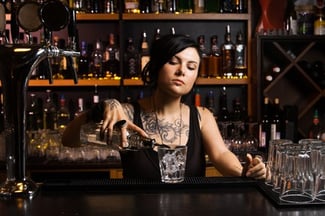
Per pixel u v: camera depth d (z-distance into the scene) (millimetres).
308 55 3273
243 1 3086
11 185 1052
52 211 941
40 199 1026
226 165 1514
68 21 1073
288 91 3293
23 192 1038
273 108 3014
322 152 1048
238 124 2988
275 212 928
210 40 3219
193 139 1590
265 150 2928
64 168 2619
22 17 1082
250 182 1136
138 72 3027
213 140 1607
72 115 3133
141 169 1441
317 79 3131
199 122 1633
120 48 2945
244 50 3074
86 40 3176
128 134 1214
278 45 3039
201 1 3006
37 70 2918
